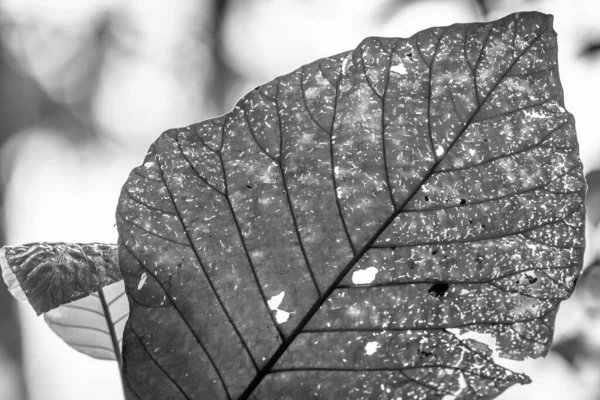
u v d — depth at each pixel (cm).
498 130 64
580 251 64
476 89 64
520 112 64
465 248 64
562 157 64
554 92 64
